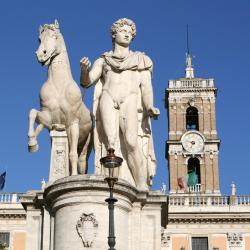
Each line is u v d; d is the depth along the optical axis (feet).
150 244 53.93
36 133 55.42
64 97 56.44
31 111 55.52
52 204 53.52
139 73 59.26
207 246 203.41
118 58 59.31
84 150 58.85
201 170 252.83
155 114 57.82
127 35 59.88
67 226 51.72
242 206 205.98
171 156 254.88
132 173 56.75
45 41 57.62
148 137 58.39
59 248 51.67
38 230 54.90
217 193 246.27
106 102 57.67
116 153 56.80
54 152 56.80
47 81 57.31
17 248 199.72
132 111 57.41
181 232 204.74
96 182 51.85
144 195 54.13
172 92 265.54
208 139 256.93
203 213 204.85
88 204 51.72
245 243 203.31
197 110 263.90
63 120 56.75
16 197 203.72
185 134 257.55
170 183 249.96
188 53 275.59
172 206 206.28
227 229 204.74
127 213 53.57
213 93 265.13
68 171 56.54
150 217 54.60
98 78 59.57
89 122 58.03
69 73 57.57
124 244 52.44
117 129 57.41
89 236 51.06
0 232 201.36
